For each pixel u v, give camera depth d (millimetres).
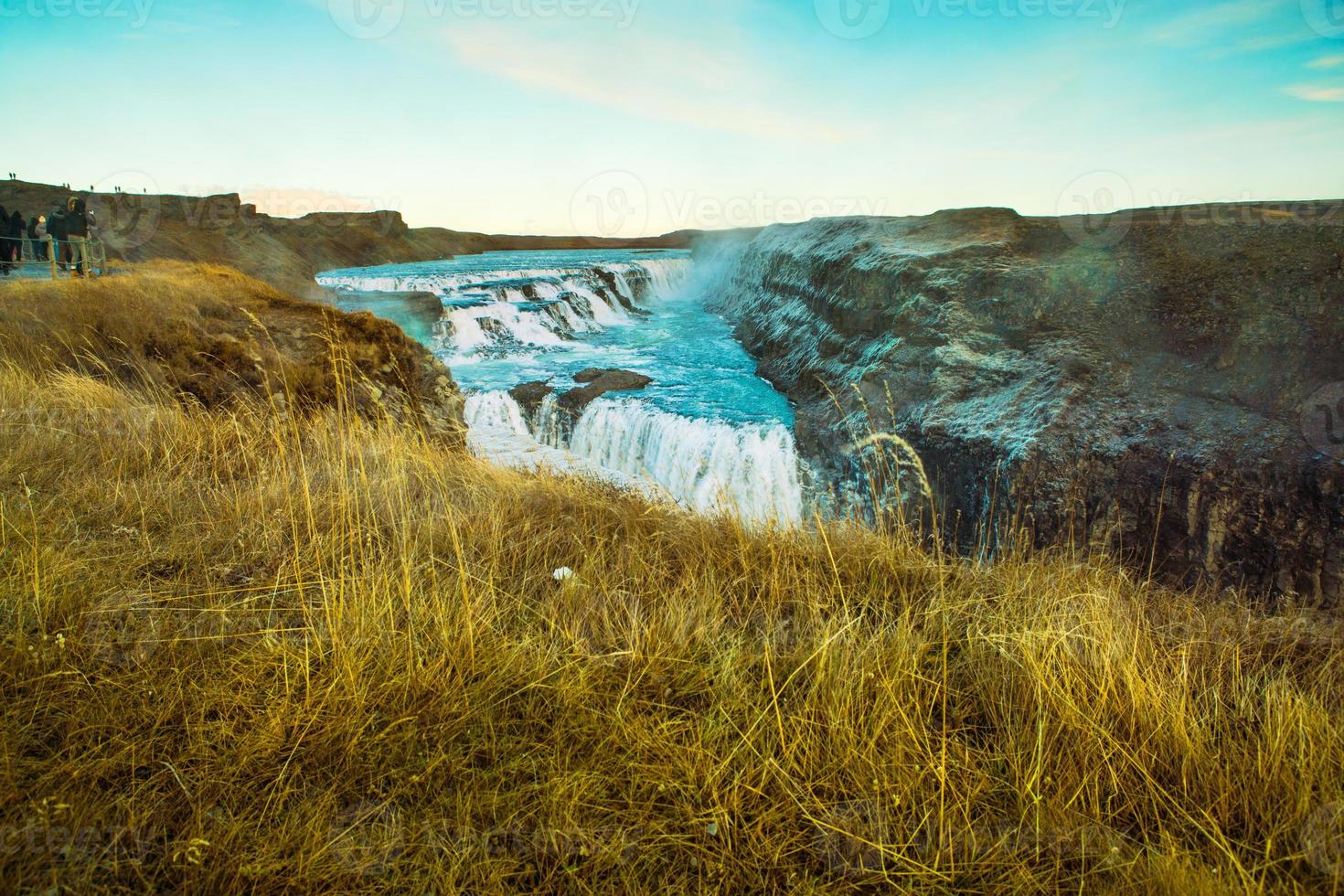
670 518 4734
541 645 2979
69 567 3174
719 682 2795
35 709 2346
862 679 2695
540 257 75625
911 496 12883
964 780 2328
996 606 3686
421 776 2240
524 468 7148
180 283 10703
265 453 5617
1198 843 2229
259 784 2193
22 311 8375
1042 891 2000
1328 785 2303
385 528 4203
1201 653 3338
